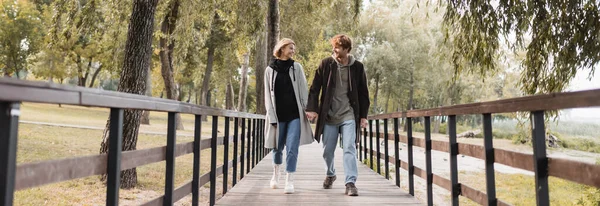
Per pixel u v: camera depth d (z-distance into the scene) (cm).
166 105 258
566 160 196
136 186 707
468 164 1348
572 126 1619
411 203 420
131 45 648
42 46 2692
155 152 260
